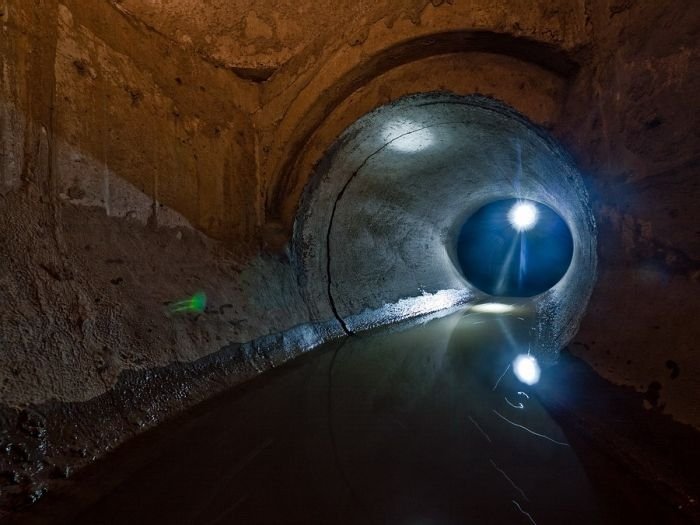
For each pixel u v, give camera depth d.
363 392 3.02
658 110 2.08
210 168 3.66
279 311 3.87
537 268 8.71
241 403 2.77
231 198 3.81
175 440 2.27
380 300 5.44
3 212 2.24
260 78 4.10
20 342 2.04
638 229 2.29
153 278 2.94
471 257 8.45
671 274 2.14
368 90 3.64
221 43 3.95
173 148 3.37
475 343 4.44
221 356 3.07
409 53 3.39
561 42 2.73
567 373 2.61
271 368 3.41
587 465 1.95
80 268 2.51
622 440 1.94
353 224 5.04
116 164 2.93
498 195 6.64
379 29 3.40
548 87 2.95
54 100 2.59
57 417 1.98
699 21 1.84
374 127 3.89
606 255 2.61
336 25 3.65
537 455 2.06
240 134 3.96
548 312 4.75
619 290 2.47
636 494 1.71
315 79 3.75
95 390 2.20
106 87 2.93
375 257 5.51
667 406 1.85
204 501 1.75
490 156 4.47
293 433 2.36
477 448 2.15
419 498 1.74
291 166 4.05
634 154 2.25
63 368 2.13
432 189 5.69
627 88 2.27
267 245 4.07
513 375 3.33
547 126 2.93
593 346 2.50
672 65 1.99
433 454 2.11
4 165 2.29
